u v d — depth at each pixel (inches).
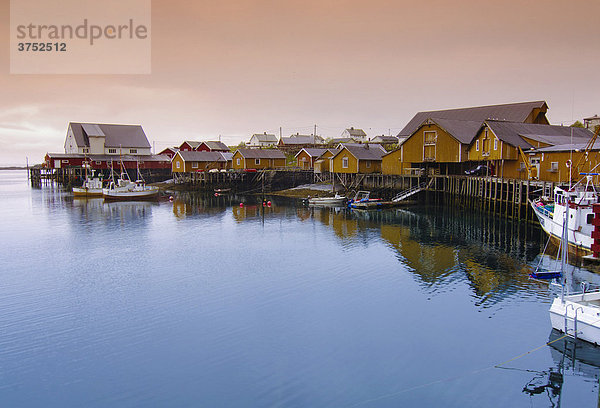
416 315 800.9
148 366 638.5
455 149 2113.7
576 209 1086.4
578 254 1088.8
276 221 1876.2
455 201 2135.8
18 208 2383.1
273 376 608.7
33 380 606.2
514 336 716.0
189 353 674.2
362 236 1501.0
